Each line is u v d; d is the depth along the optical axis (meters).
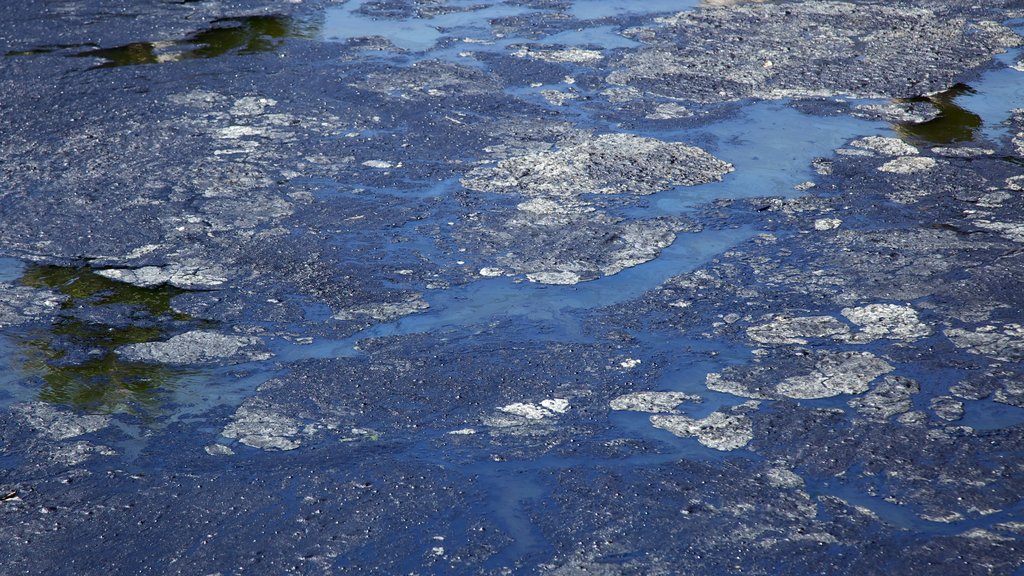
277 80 7.02
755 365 3.93
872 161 5.78
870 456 3.41
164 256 4.81
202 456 3.48
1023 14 8.42
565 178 5.60
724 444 3.49
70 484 3.34
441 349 4.08
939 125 6.27
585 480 3.33
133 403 3.76
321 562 3.01
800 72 7.18
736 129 6.25
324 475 3.37
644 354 4.03
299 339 4.16
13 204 5.30
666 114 6.47
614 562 2.99
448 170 5.71
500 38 7.92
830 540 3.05
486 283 4.57
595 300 4.43
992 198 5.29
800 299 4.39
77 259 4.79
